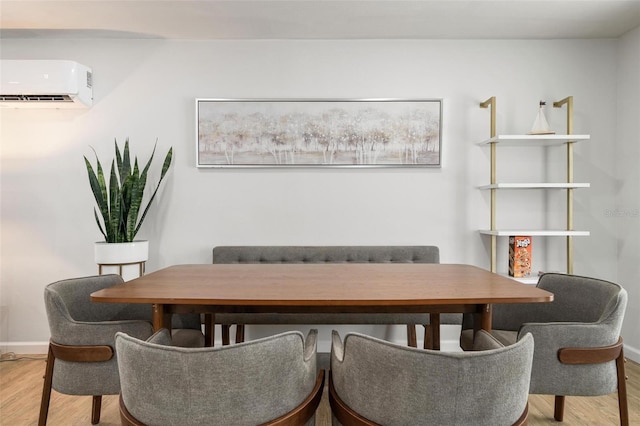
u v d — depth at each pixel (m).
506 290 1.58
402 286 1.66
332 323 2.59
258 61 3.07
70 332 1.65
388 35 3.00
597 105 3.08
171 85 3.06
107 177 3.04
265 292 1.54
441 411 0.95
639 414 2.09
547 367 1.59
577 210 3.09
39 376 2.61
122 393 1.09
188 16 2.68
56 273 3.04
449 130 3.09
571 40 3.08
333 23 2.80
